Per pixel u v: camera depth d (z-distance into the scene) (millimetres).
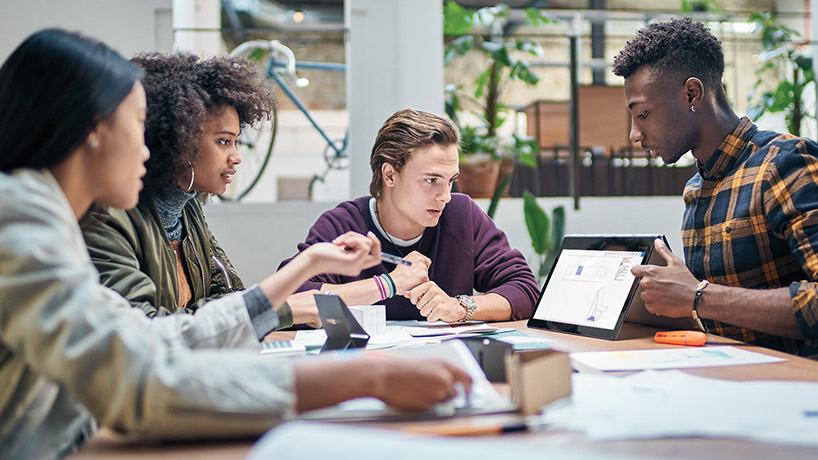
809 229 1265
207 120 1490
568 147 3684
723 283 1463
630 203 3250
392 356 625
